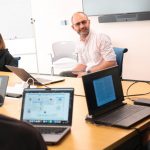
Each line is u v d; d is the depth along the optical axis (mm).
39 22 6199
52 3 5977
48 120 1840
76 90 2699
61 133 1712
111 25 5191
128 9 4832
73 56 5152
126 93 2438
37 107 1883
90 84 1947
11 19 6250
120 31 5113
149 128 1896
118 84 2152
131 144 2016
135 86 2631
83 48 3668
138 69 5070
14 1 6164
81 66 3699
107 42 3518
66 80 3111
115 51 3648
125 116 1911
